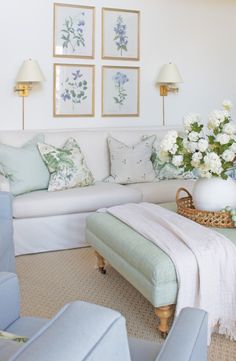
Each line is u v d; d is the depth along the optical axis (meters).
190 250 1.98
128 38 4.46
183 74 4.80
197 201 2.52
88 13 4.23
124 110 4.55
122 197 3.39
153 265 1.90
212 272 1.95
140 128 4.44
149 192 3.56
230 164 2.45
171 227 2.23
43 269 2.90
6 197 2.46
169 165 3.90
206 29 4.83
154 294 1.89
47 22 4.07
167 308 1.95
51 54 4.13
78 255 3.19
